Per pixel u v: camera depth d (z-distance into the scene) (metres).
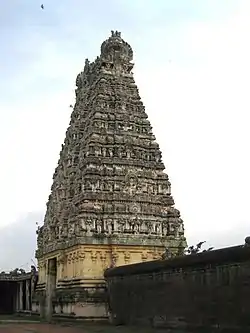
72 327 56.91
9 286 108.88
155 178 73.88
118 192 70.44
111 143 72.94
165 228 71.69
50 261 78.50
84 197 68.50
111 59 78.69
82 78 84.19
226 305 38.34
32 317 82.38
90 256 66.44
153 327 50.00
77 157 76.94
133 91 78.25
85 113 79.12
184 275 44.94
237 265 37.44
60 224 74.81
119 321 58.50
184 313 44.41
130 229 69.12
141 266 53.69
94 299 64.56
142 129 76.44
